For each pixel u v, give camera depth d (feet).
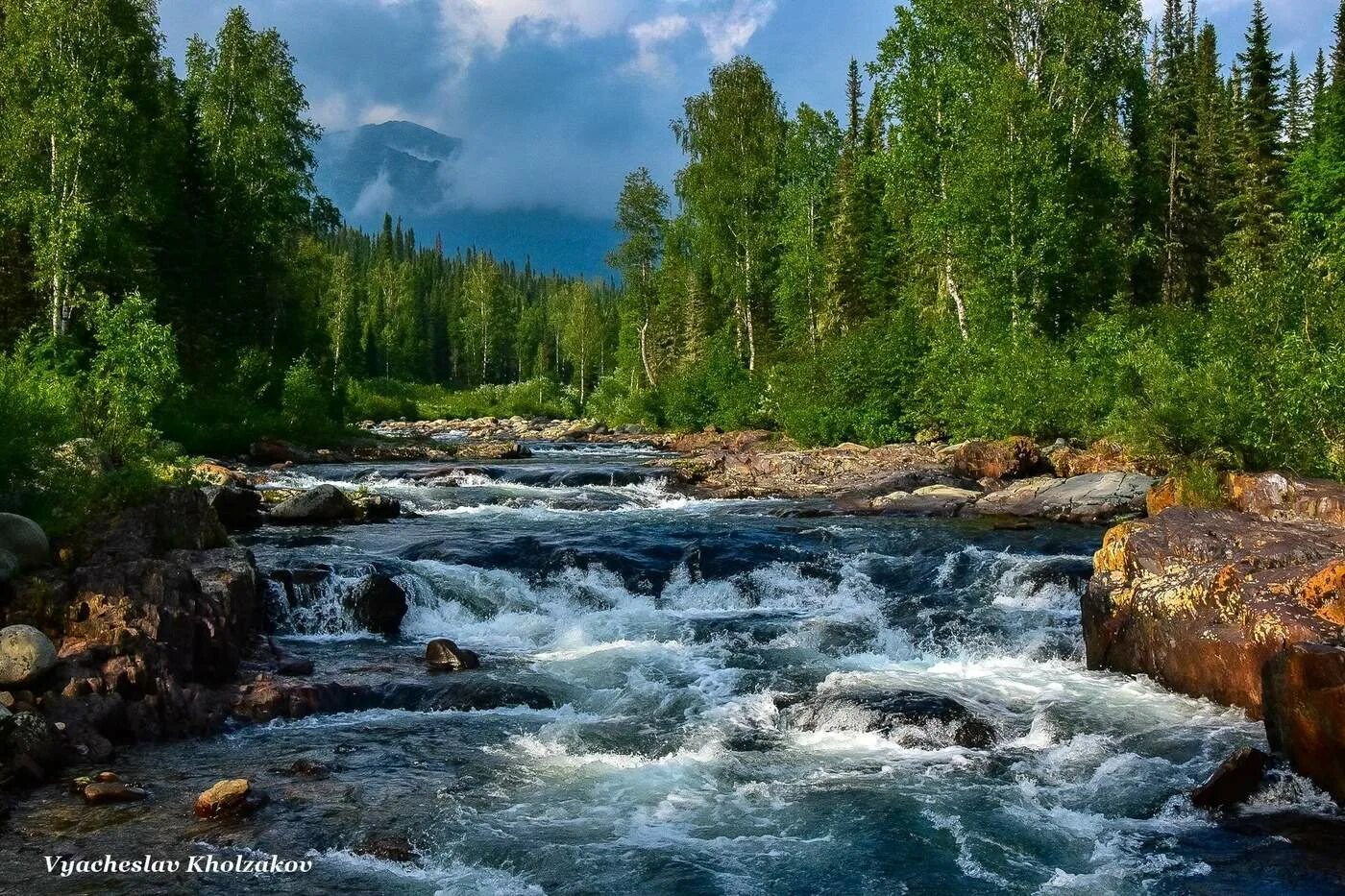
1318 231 124.77
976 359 107.96
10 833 23.72
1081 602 42.63
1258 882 22.53
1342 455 58.13
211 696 33.22
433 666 39.19
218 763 28.91
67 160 104.88
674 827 25.63
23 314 113.60
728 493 89.56
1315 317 69.15
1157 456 70.69
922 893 22.26
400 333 366.63
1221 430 64.49
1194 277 161.07
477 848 24.14
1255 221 145.28
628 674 39.37
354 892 21.67
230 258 142.10
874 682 37.70
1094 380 94.84
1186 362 86.94
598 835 25.08
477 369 388.16
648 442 155.74
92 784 26.03
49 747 27.45
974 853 24.18
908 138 123.95
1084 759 30.12
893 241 165.89
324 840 24.06
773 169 177.88
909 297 142.10
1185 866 23.39
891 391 118.93
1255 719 32.30
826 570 55.42
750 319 185.98
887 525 68.95
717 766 29.89
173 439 105.70
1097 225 124.98
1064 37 121.80
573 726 33.22
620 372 258.16
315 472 99.19
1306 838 24.45
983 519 72.33
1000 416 99.55
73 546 38.19
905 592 52.80
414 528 66.28
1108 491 72.95
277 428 124.57
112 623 32.50
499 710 35.17
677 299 227.81
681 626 46.65
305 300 175.94
